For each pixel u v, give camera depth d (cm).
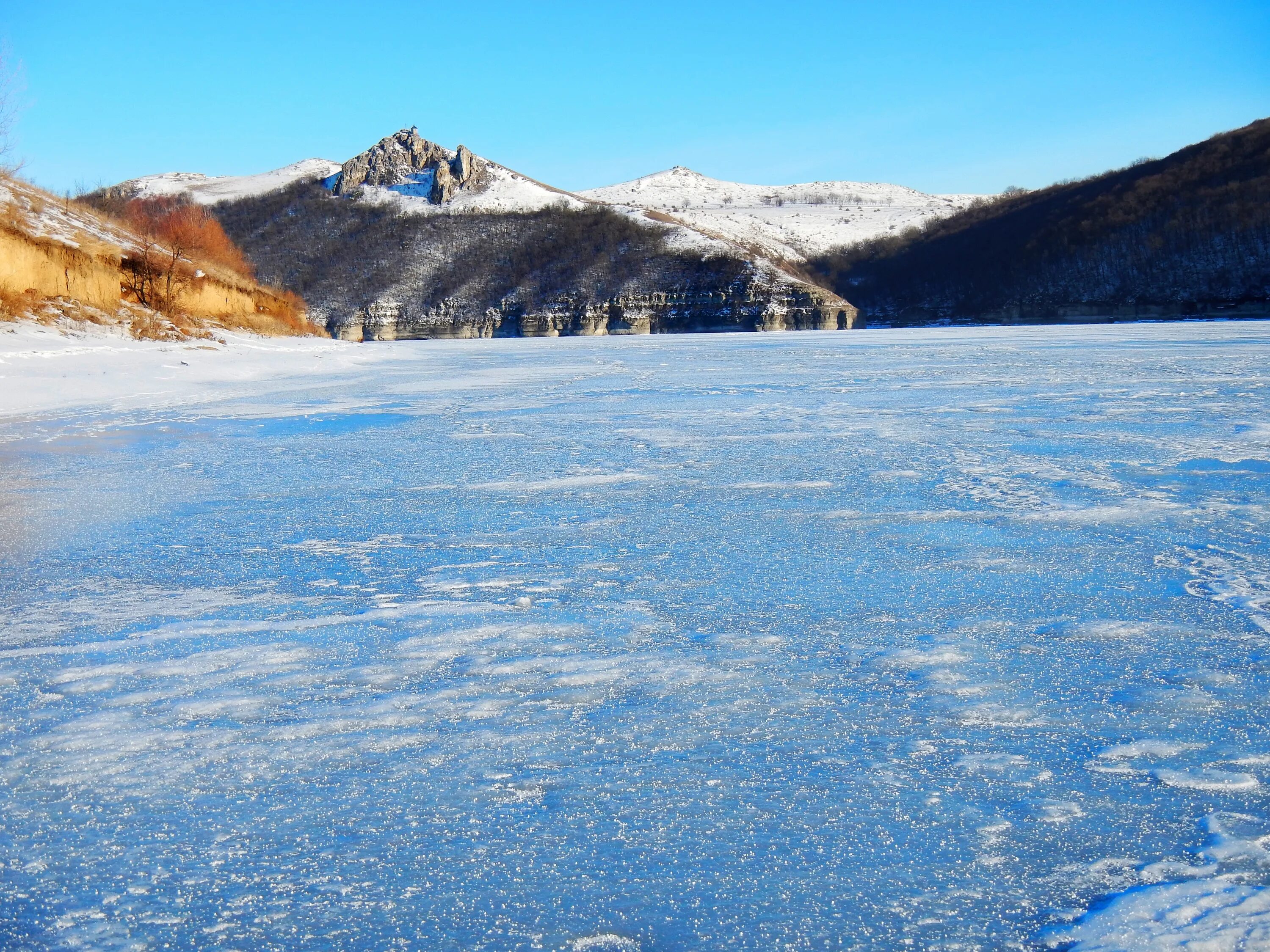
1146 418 1162
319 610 471
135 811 276
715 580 515
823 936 216
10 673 388
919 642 409
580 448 1040
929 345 3644
